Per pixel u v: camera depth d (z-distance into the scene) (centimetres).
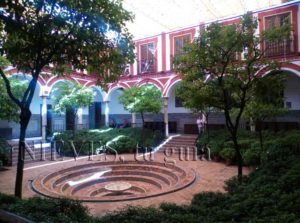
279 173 703
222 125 1858
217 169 1210
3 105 1205
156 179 1159
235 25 739
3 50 536
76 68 582
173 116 2088
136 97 1675
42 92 1723
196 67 772
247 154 1169
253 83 756
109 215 457
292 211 434
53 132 1830
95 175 1221
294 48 1443
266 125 1667
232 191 677
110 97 2228
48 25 503
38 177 1088
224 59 754
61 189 1003
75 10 505
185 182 991
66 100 1622
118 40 588
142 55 2030
